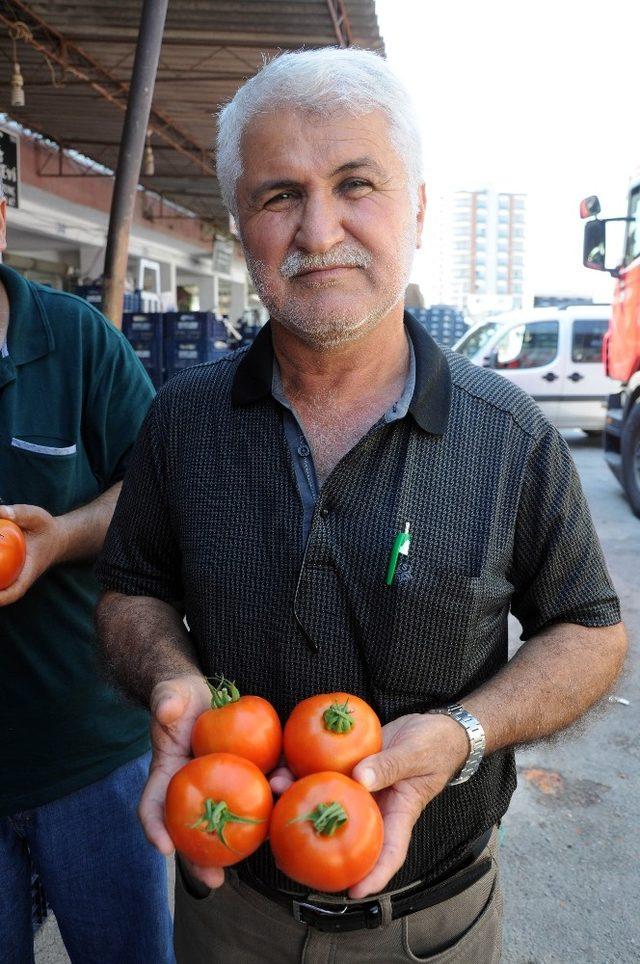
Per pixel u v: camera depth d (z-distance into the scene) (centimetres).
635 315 666
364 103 107
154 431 130
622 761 315
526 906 241
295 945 122
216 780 92
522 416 117
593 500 762
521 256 12694
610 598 119
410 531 111
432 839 118
